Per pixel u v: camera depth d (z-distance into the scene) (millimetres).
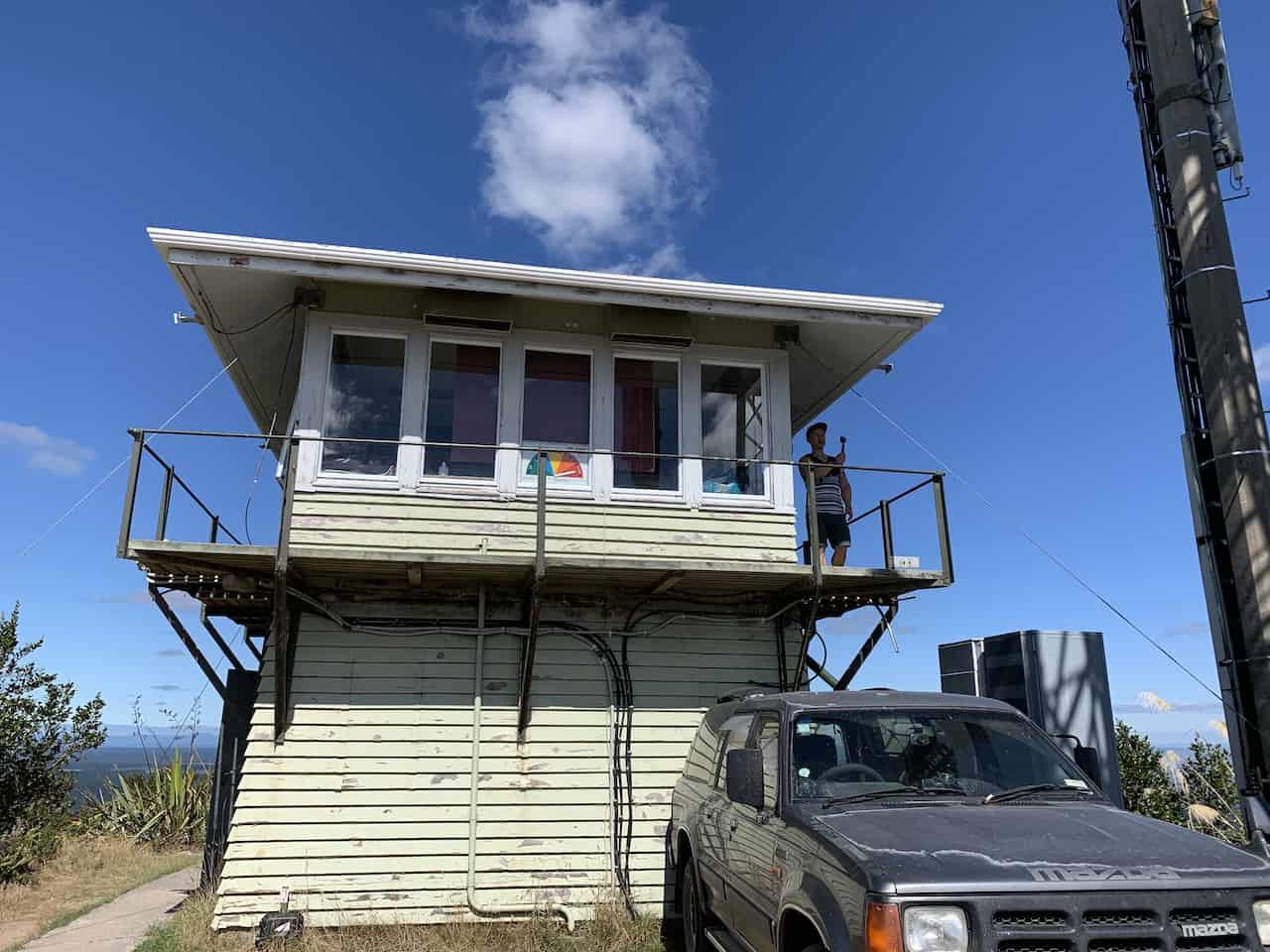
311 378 9539
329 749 8867
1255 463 7344
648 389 10375
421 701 9188
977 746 5367
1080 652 9031
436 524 9469
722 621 10078
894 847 4066
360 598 9414
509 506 9672
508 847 8883
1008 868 3807
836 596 10195
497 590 9695
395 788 8859
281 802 8602
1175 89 8109
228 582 9094
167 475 8641
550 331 10242
